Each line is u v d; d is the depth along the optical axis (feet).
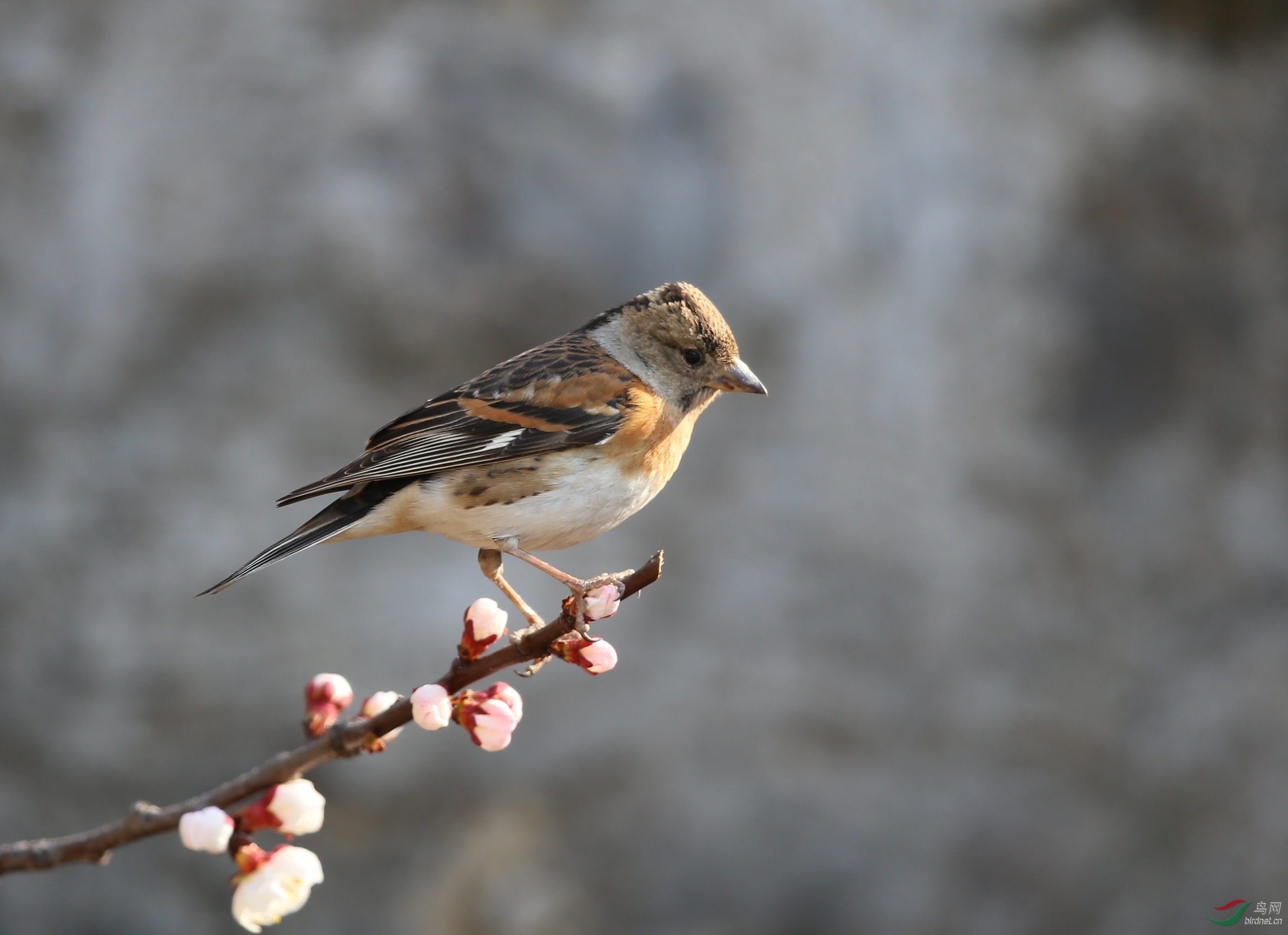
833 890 38.83
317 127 38.91
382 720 13.74
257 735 36.47
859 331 40.78
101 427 37.06
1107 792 39.93
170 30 38.96
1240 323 42.52
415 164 39.01
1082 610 40.29
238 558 36.88
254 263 38.11
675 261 40.19
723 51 41.65
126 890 36.01
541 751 37.83
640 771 38.42
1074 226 42.32
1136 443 41.47
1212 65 43.62
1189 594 40.86
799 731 39.06
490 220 39.24
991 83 42.86
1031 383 41.11
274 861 13.05
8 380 36.81
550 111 40.16
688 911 38.24
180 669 36.24
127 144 38.34
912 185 41.88
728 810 38.55
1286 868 39.81
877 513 39.86
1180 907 39.60
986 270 41.70
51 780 35.65
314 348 38.06
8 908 35.55
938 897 38.96
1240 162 43.24
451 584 37.88
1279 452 42.16
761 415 40.01
